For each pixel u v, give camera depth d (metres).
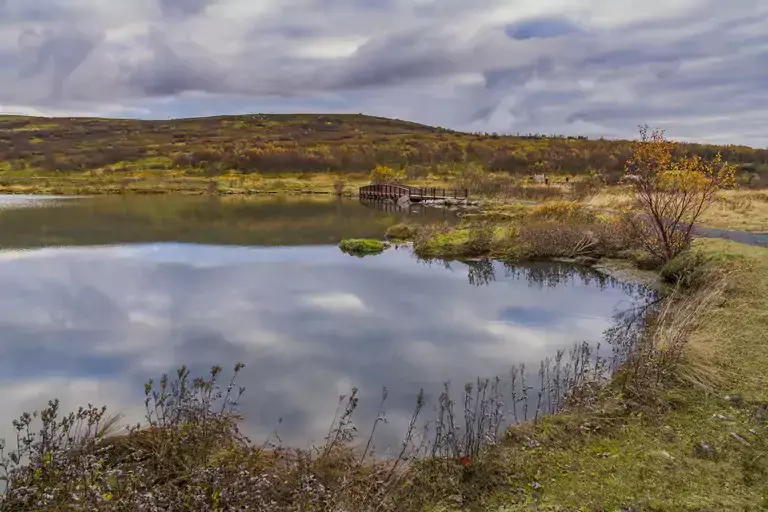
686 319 8.73
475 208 36.47
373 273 17.27
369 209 40.03
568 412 6.44
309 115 160.38
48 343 10.19
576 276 16.33
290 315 12.17
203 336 10.63
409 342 10.11
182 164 87.62
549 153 82.12
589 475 5.00
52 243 23.53
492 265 18.45
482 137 119.06
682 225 15.77
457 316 11.99
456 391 7.64
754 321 8.95
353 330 10.95
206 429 5.52
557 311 12.34
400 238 24.56
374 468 5.41
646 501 4.55
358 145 103.81
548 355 9.23
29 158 91.31
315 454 5.75
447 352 9.48
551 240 19.16
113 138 117.69
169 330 11.05
